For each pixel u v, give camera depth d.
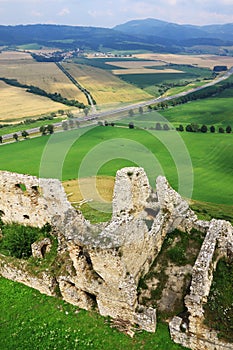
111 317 15.84
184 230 19.48
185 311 15.11
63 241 18.89
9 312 17.05
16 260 19.30
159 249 18.69
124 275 14.75
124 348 14.47
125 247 14.77
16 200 22.00
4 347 15.21
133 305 14.88
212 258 15.66
